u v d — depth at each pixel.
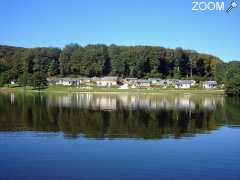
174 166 30.47
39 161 31.95
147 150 36.41
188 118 64.94
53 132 47.00
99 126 53.12
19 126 52.25
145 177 27.61
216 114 72.19
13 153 34.84
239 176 27.94
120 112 75.44
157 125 54.84
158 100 120.44
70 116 66.56
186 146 38.44
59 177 27.50
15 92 179.00
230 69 190.00
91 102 107.25
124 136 44.41
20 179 26.98
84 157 33.41
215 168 29.97
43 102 104.56
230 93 153.88
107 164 31.08
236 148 37.53
